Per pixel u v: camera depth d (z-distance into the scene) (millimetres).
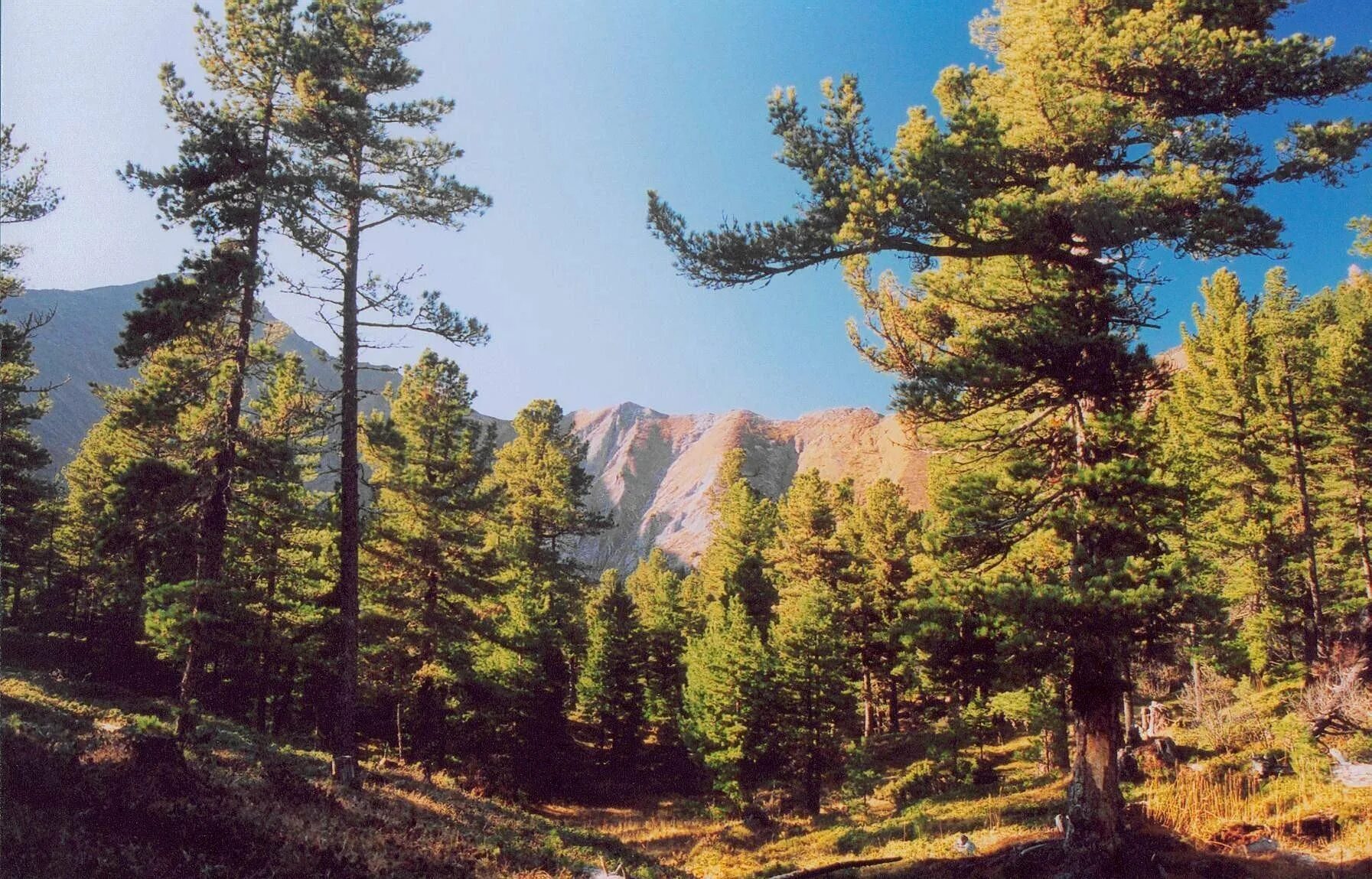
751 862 20438
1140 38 11734
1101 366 12438
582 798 38625
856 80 12789
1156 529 12664
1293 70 11617
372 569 28031
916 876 13242
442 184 17719
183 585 14344
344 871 9078
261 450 15977
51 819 7527
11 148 14188
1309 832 12070
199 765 11688
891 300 16109
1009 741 36875
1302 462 28484
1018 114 13109
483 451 31641
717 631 40094
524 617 37719
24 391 18719
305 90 16125
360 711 36719
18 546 42844
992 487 13469
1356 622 22859
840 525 45344
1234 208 11766
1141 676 27750
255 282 15195
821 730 32062
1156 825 13398
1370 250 16531
